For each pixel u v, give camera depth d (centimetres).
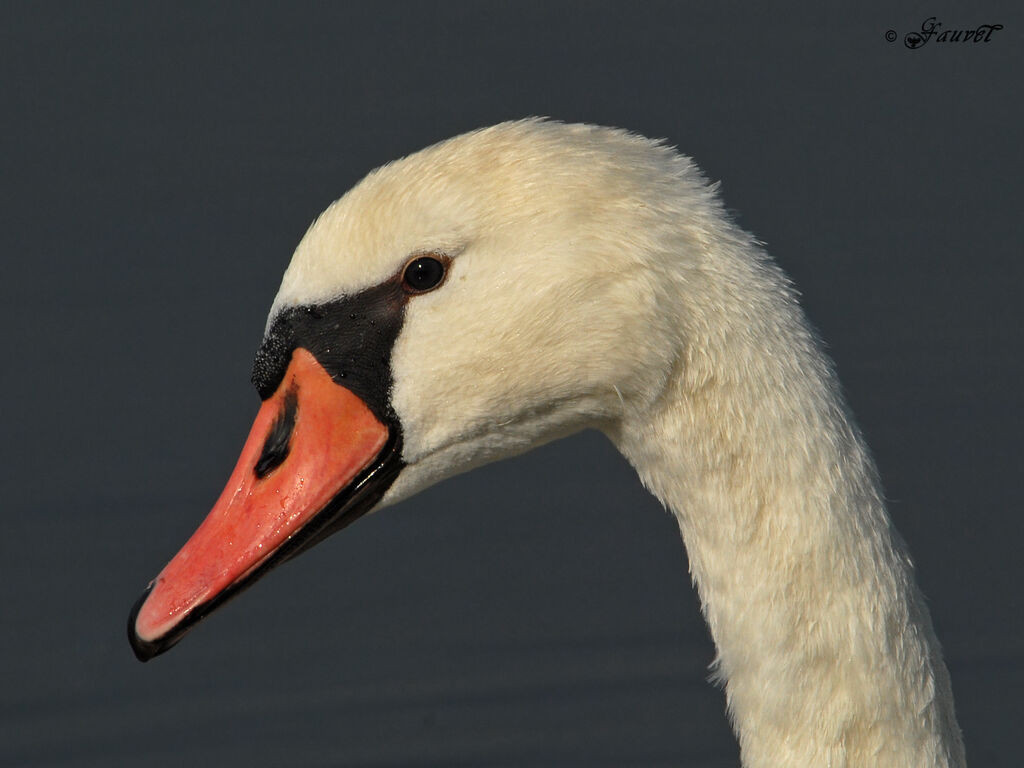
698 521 1091
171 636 1112
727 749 1908
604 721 1947
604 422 1125
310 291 1126
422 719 1947
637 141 1101
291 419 1138
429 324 1105
